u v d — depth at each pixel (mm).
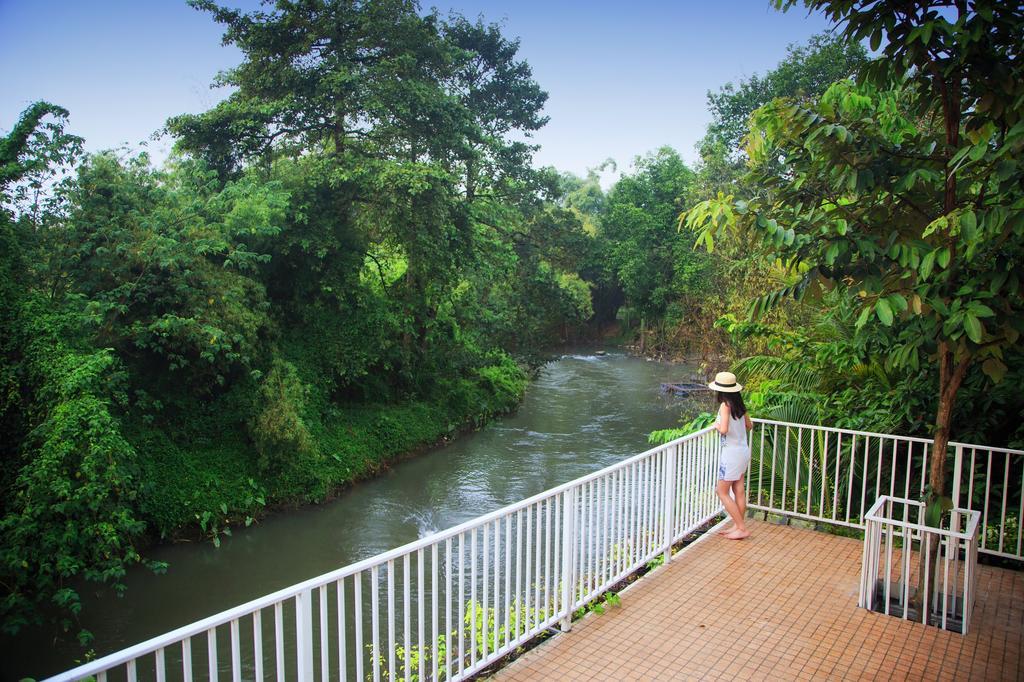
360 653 3115
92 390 9258
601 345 46344
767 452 7352
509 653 4148
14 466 9414
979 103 3779
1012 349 6090
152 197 12352
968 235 3363
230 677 7633
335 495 14391
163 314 12242
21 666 7969
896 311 3695
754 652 3982
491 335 24672
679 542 5922
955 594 4352
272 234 14086
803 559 5391
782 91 28328
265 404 13656
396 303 18875
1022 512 5113
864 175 4004
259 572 10758
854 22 4020
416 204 16453
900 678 3701
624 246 42844
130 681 2236
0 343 9570
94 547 8805
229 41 16156
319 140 17172
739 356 15594
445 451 18125
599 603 4645
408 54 16438
